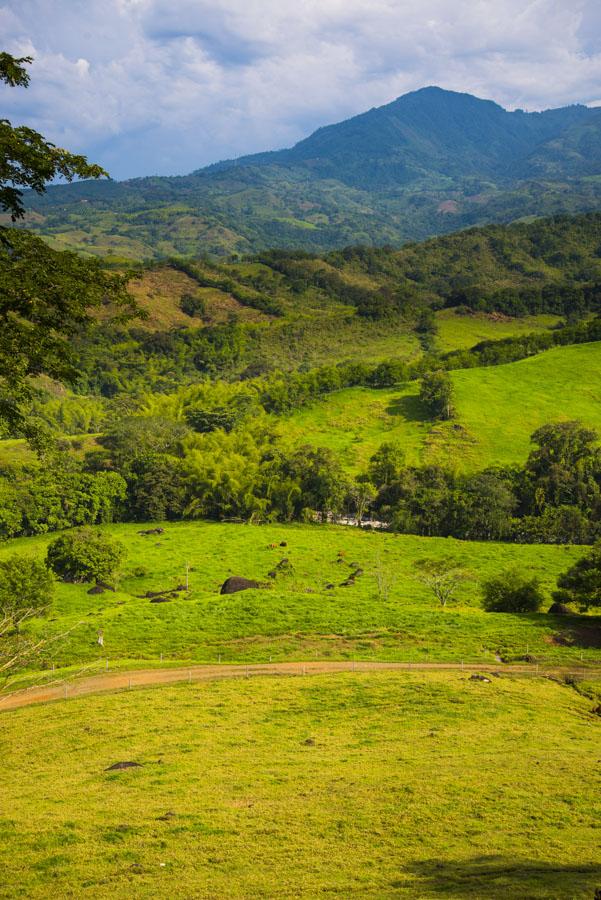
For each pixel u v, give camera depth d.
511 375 189.88
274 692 44.91
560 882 17.09
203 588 84.81
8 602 60.81
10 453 133.38
